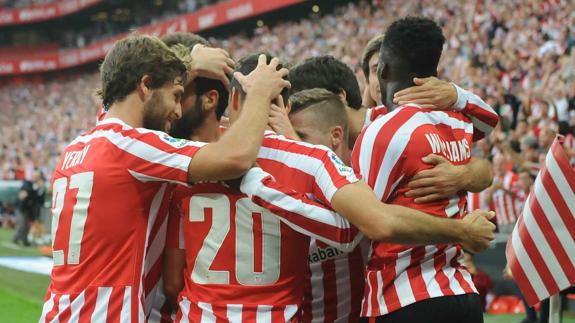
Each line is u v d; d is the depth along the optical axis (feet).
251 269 18.63
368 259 20.74
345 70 24.48
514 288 59.11
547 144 69.82
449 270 19.72
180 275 19.88
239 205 18.71
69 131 256.52
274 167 18.97
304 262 19.35
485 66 107.86
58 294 18.95
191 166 17.97
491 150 82.79
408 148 19.45
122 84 19.10
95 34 360.48
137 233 18.65
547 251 20.95
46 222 152.05
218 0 264.11
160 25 281.95
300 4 213.87
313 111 21.17
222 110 20.43
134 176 18.49
